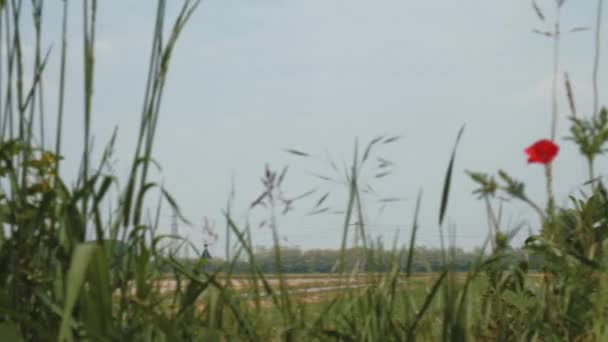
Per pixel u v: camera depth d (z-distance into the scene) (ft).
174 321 7.59
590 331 9.40
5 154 7.33
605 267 9.19
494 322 11.22
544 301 10.28
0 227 7.26
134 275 7.37
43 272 7.35
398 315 9.61
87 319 5.64
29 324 6.14
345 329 9.64
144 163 7.20
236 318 8.50
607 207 9.64
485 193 8.39
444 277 7.73
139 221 7.23
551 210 8.84
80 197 7.04
